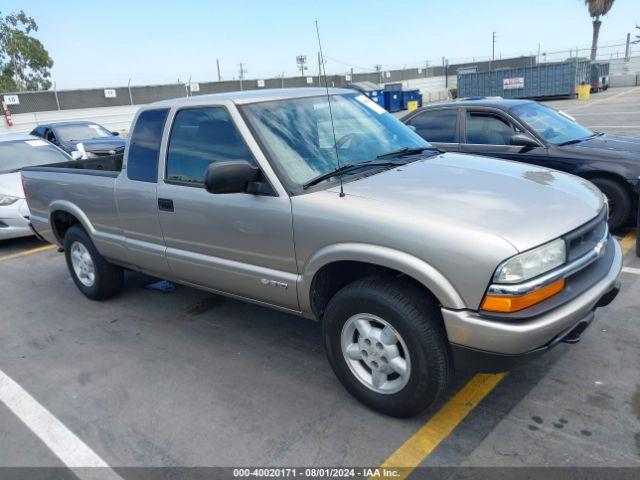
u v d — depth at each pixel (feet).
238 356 12.61
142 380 11.87
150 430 10.05
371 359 9.57
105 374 12.26
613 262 9.93
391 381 9.64
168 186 12.47
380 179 10.39
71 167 18.56
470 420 9.59
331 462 8.81
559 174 11.37
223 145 11.36
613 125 53.67
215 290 12.61
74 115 98.02
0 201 23.71
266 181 10.43
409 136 13.30
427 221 8.56
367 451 9.00
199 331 14.14
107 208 14.46
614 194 18.83
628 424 9.16
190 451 9.37
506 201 9.18
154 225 13.10
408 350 8.91
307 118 11.76
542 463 8.41
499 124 21.04
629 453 8.48
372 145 12.03
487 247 7.97
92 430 10.21
